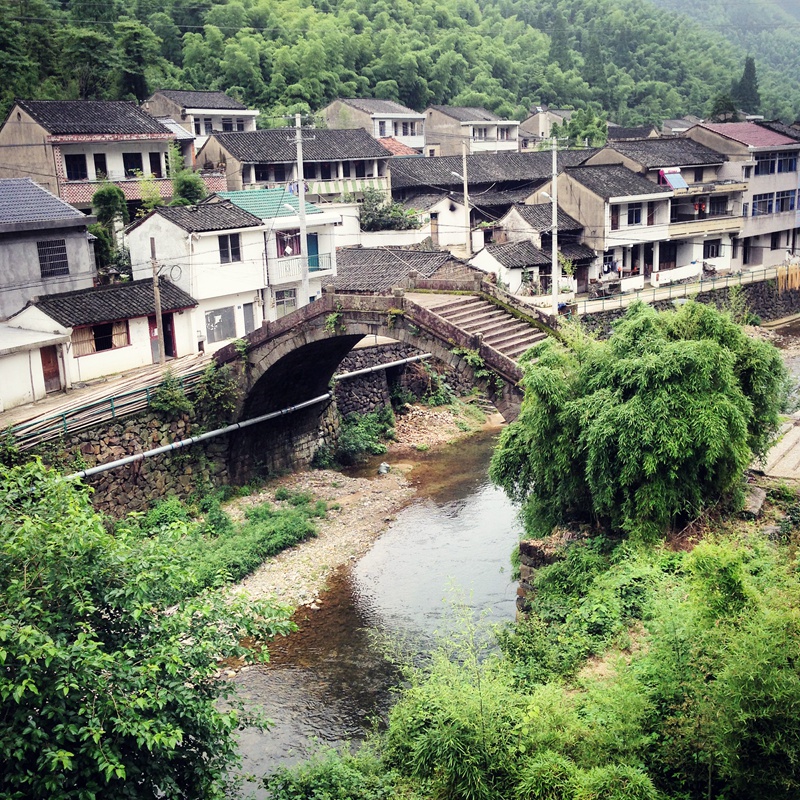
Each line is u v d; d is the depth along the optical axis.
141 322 31.23
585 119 81.00
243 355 27.48
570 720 12.03
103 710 10.27
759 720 10.46
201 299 34.16
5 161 40.06
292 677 19.00
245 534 25.23
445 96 87.25
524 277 45.22
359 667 19.23
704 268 54.69
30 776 9.95
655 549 16.53
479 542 25.30
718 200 55.94
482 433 35.81
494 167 59.03
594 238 49.09
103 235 35.09
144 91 55.72
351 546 25.30
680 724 11.34
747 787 10.77
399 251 41.12
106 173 40.78
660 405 16.83
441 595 22.08
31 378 26.91
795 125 69.12
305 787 13.35
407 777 13.20
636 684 11.93
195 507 26.39
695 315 18.89
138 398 25.98
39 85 50.56
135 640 11.69
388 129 69.25
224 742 11.90
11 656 10.19
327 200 50.50
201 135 55.06
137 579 11.33
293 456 31.30
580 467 18.17
